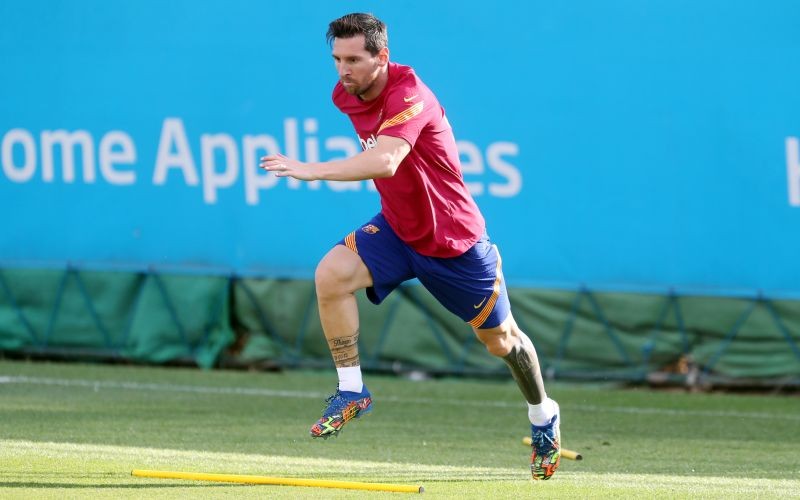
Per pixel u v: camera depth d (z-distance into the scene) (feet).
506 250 127.13
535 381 69.15
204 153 134.62
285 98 132.05
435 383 128.06
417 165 63.31
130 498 59.52
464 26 126.41
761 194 120.78
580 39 123.85
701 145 121.80
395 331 132.16
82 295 138.41
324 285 64.80
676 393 123.03
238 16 132.77
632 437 95.04
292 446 85.81
